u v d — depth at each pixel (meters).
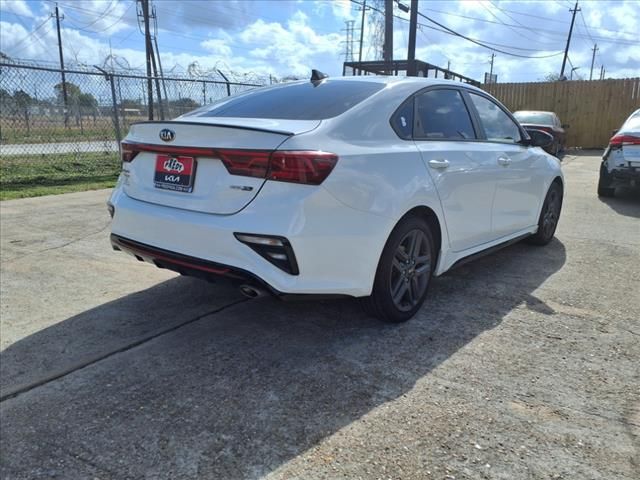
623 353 3.01
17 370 2.81
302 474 2.04
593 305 3.74
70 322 3.41
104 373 2.78
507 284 4.18
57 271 4.40
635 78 17.91
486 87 20.59
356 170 2.83
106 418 2.39
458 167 3.61
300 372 2.78
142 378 2.73
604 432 2.29
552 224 5.44
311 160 2.63
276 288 2.65
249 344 3.11
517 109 20.20
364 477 2.02
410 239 3.33
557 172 5.28
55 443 2.22
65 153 12.25
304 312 3.59
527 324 3.41
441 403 2.50
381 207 2.96
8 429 2.32
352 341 3.15
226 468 2.07
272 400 2.52
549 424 2.34
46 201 7.49
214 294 3.92
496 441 2.23
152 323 3.41
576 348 3.07
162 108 11.85
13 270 4.41
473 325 3.39
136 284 4.12
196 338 3.19
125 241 3.17
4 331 3.27
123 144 3.34
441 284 4.19
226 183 2.73
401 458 2.12
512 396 2.56
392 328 3.34
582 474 2.03
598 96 18.64
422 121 3.52
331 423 2.35
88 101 11.98
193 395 2.57
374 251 2.98
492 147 4.14
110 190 8.56
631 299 3.86
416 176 3.22
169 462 2.11
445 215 3.54
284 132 2.68
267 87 3.92
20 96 11.21
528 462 2.10
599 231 6.06
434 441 2.22
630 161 7.64
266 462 2.10
